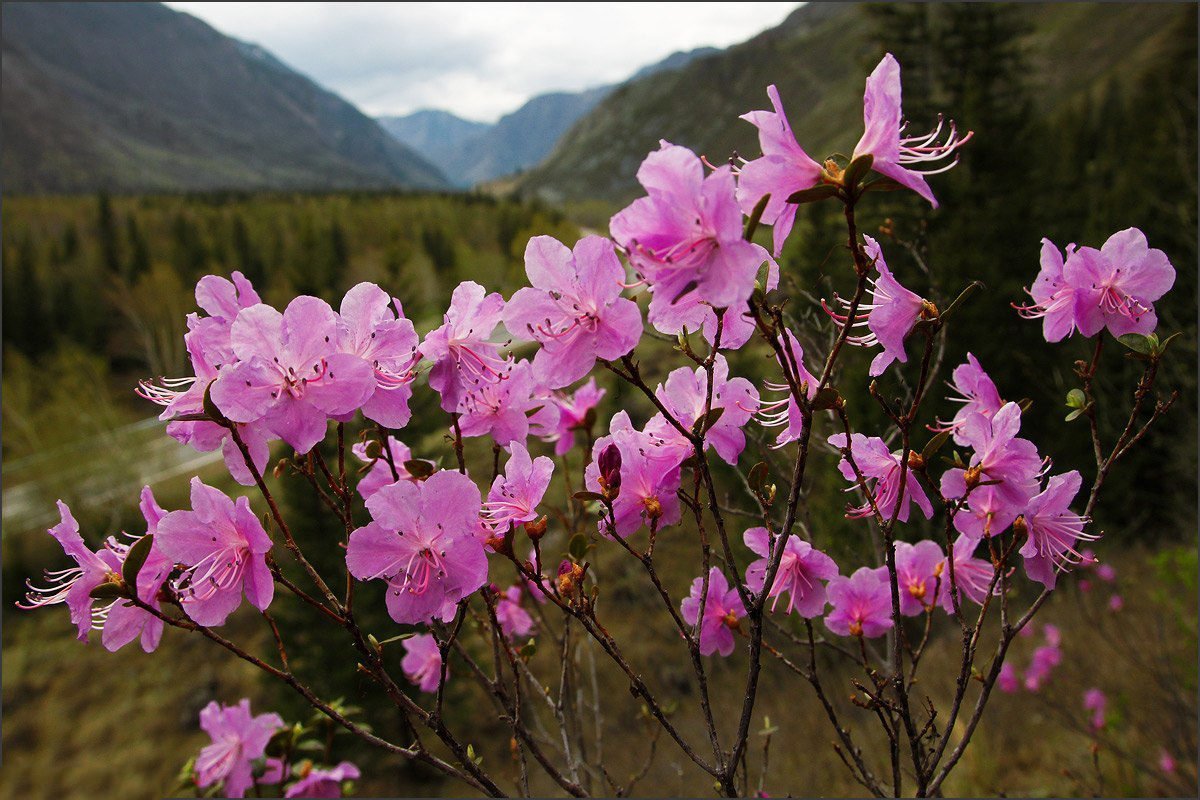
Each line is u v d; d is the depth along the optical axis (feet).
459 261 96.48
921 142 3.73
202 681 44.75
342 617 3.70
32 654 50.62
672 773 17.49
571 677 6.81
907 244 7.82
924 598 5.24
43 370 100.32
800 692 20.48
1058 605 25.13
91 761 41.19
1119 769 15.51
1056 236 43.27
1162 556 18.01
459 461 4.39
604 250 3.67
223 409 3.56
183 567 3.97
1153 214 38.91
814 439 6.87
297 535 24.31
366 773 30.04
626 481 4.27
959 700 4.38
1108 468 4.58
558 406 6.23
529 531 3.94
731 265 3.16
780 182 3.37
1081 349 27.76
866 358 12.55
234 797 7.59
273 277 138.62
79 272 136.46
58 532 3.84
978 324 30.19
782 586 5.08
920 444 7.03
